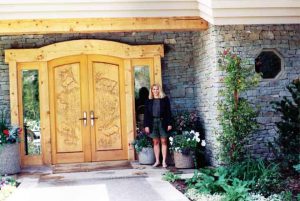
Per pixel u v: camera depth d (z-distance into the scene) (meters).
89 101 8.64
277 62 7.71
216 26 7.39
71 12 7.12
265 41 7.58
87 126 8.62
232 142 6.61
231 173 5.95
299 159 6.12
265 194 5.41
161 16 7.41
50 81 8.53
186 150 7.71
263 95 7.60
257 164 6.21
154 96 8.05
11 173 7.50
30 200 5.55
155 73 8.59
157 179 6.75
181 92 8.80
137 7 7.19
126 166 8.14
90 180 6.89
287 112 6.48
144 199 5.41
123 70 8.68
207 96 7.95
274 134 7.57
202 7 7.23
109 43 8.53
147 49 8.58
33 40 8.51
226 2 6.93
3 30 7.13
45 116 8.41
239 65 6.66
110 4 7.07
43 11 7.02
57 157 8.52
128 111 8.59
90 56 8.65
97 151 8.64
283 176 6.32
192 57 8.83
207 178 5.77
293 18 7.44
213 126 7.61
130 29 7.44
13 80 8.27
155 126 7.94
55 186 6.46
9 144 7.46
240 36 7.48
